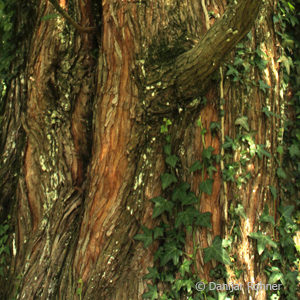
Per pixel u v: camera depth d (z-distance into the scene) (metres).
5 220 2.83
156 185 2.42
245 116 2.55
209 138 2.47
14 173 2.84
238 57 2.54
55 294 2.49
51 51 2.62
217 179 2.46
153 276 2.41
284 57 2.83
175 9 2.41
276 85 2.76
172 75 2.25
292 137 3.00
